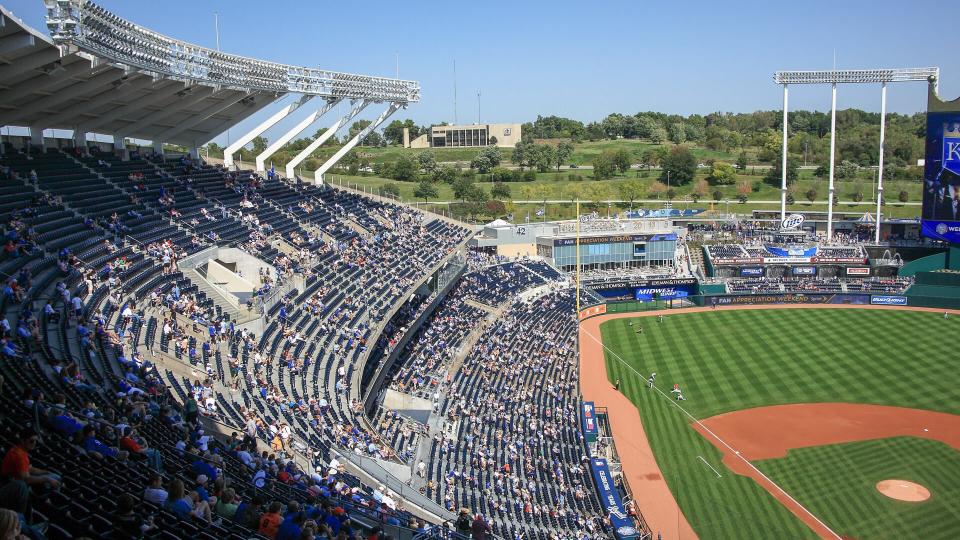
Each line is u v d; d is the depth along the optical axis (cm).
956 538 3444
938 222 8338
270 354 3769
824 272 9362
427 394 4553
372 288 5394
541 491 3788
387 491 2902
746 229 10700
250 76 5716
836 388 5722
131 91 4666
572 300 8044
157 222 4609
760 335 7338
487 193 12525
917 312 8150
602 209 12400
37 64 3553
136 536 1221
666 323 8000
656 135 18788
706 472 4294
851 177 14475
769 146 16538
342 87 6925
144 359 2950
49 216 3909
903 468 4247
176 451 2000
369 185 12356
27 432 1534
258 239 5222
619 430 4966
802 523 3638
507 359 5716
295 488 2184
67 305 2944
